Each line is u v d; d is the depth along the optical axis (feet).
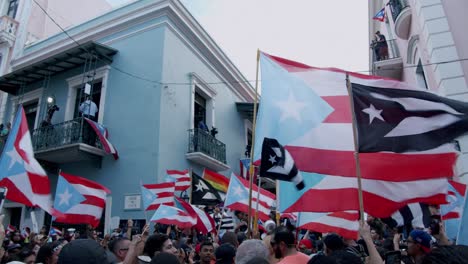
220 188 26.53
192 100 43.57
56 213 18.69
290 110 13.65
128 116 38.96
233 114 57.06
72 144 35.83
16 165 15.07
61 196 19.56
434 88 28.45
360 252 15.23
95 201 20.33
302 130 13.12
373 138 11.64
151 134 36.99
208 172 26.84
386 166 12.47
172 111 39.47
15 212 42.14
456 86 25.81
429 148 11.83
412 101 12.21
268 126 13.87
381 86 12.67
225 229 27.76
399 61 38.63
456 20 27.73
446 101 12.25
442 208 17.83
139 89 39.40
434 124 11.99
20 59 48.42
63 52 40.27
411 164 12.25
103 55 41.29
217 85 52.24
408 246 12.64
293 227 24.54
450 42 27.17
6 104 49.37
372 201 12.76
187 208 22.44
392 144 11.64
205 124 47.34
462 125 11.99
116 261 11.57
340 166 12.55
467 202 9.46
